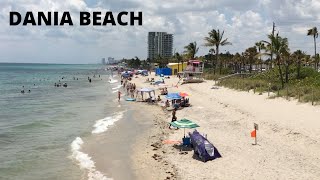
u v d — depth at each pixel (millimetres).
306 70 61594
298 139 27125
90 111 51125
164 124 38625
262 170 21656
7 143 31812
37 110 53625
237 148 26469
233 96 52406
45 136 34500
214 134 31266
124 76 135125
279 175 20672
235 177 20797
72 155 27594
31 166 24984
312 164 22156
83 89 94188
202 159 24312
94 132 35844
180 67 125250
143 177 22094
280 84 54938
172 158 25344
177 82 88125
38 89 95875
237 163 23172
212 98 52969
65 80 140625
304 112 35000
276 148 25875
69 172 23594
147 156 26500
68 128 38312
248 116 37219
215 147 26312
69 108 55031
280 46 56250
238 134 30828
